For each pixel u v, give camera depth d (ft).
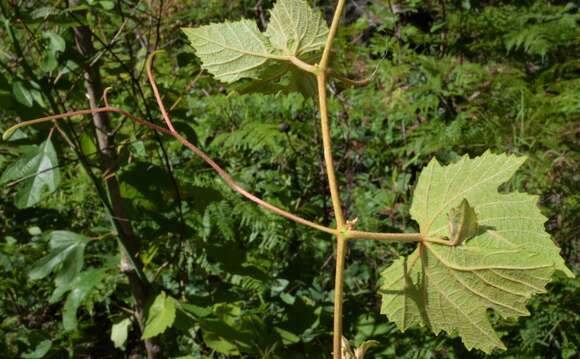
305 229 6.59
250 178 7.17
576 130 7.22
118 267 5.01
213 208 5.29
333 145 8.16
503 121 7.14
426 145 6.89
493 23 10.73
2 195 6.52
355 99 8.25
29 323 6.53
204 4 9.45
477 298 1.48
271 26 1.84
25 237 6.45
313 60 1.88
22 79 4.12
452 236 1.46
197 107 8.71
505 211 1.45
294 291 6.60
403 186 6.77
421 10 11.19
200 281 6.24
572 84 8.29
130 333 6.90
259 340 5.35
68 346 6.41
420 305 1.55
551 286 5.44
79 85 4.96
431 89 8.16
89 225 6.72
